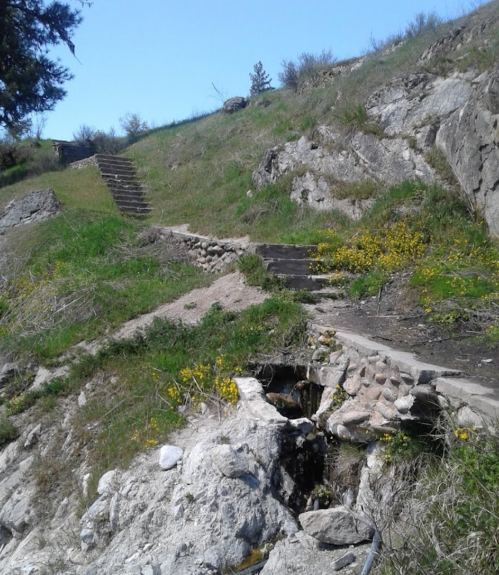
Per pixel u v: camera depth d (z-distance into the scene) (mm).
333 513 4383
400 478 4562
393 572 3672
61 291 10414
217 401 6039
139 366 7141
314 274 8617
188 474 5062
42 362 8695
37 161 21438
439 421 4426
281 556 4406
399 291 7711
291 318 6957
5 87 22984
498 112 8695
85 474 5969
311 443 5418
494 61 10289
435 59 12234
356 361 5602
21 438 7203
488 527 3473
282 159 13195
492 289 7109
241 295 8188
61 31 23828
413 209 9438
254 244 9062
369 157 11266
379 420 4992
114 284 10367
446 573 3443
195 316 8078
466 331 6363
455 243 8539
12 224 15180
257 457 5090
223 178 15516
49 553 5270
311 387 6098
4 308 11156
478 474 3764
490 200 8797
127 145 22688
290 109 17469
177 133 21266
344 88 14461
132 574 4461
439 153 10203
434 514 3830
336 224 10398
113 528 5078
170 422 5906
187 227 13242
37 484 6348
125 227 13195
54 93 23812
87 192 16703
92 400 7055
